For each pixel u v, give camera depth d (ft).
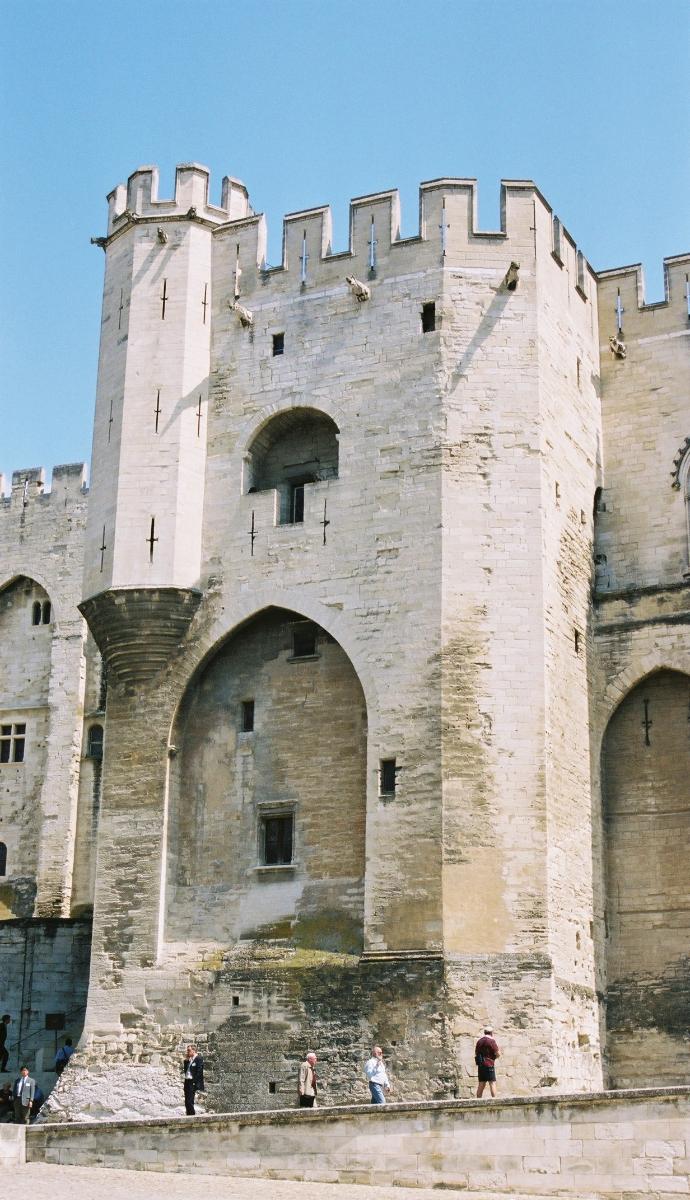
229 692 127.54
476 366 123.75
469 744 114.32
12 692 171.32
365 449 124.57
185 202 137.49
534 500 120.37
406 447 122.93
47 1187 85.92
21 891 163.73
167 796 125.08
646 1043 119.34
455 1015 108.37
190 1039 117.60
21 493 177.06
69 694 166.61
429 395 123.34
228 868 123.34
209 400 133.49
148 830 124.26
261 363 132.05
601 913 121.80
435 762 114.01
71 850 161.48
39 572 172.76
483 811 112.78
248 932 120.78
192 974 119.34
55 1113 118.62
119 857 124.47
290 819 123.13
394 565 120.37
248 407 131.44
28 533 174.91
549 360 126.52
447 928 110.32
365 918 113.19
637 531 132.26
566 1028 110.52
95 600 128.57
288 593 124.36
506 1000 108.37
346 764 121.60
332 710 123.34
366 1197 82.69
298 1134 90.79
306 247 133.28
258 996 115.96
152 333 134.41
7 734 169.89
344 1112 89.86
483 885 111.14
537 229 128.06
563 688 119.85
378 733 116.78
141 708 127.44
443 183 128.77
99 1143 96.68
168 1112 115.75
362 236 130.82
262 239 135.74
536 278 126.41
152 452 130.93
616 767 126.82
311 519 125.18
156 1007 119.55
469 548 119.03
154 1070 117.60
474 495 120.47
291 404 129.39
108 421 134.41
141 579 127.54
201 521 130.41
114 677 129.18
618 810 125.80
